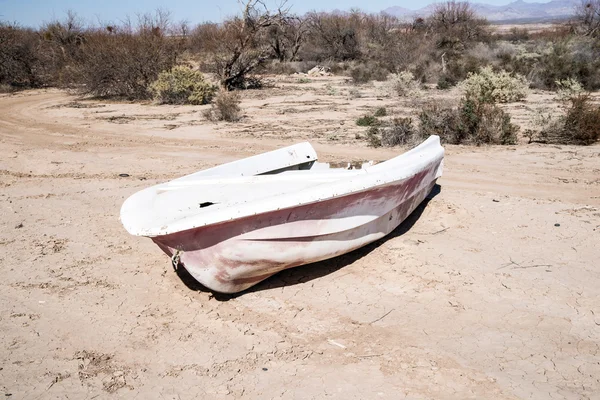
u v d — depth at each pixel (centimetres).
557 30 5200
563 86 2302
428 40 4147
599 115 1287
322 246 543
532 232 673
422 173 663
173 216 530
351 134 1487
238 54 2942
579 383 380
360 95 2530
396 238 661
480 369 400
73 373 411
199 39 4847
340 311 494
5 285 563
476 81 2147
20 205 857
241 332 463
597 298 498
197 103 2391
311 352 430
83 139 1516
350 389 382
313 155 784
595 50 2908
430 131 1341
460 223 710
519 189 885
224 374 405
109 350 441
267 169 729
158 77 2586
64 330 473
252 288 548
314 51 4662
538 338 438
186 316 495
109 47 2723
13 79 3394
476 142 1295
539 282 533
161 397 381
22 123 1847
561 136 1306
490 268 568
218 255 490
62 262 623
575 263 577
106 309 510
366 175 556
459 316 475
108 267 608
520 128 1469
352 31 4656
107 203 865
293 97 2552
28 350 442
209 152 1289
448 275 552
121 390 390
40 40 3869
